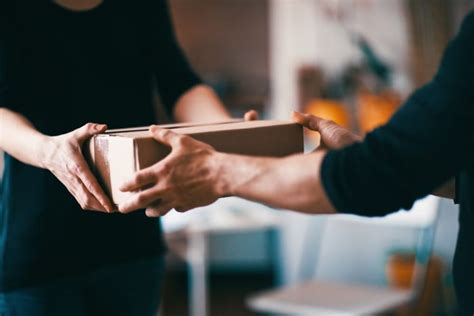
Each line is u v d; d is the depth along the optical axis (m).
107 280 1.85
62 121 1.79
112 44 1.84
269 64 5.48
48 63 1.77
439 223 4.25
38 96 1.78
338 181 1.25
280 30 4.43
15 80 1.76
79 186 1.53
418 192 1.24
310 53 4.31
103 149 1.49
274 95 4.54
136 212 1.86
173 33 2.05
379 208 1.25
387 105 4.20
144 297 1.92
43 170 1.76
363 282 4.43
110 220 1.83
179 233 4.35
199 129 1.51
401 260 4.19
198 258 4.39
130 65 1.88
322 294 3.52
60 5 1.77
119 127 1.85
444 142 1.19
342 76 4.28
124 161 1.42
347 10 4.26
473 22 1.19
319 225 4.45
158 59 2.00
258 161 1.33
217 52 5.54
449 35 4.16
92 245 1.81
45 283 1.78
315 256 4.46
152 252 1.92
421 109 1.21
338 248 4.45
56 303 1.79
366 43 4.25
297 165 1.29
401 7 4.21
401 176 1.21
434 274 4.20
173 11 5.50
